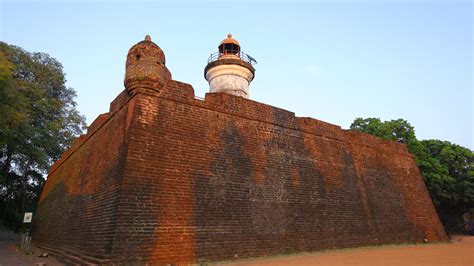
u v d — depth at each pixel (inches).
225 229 495.8
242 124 602.5
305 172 665.0
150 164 458.6
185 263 435.8
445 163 1209.4
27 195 1290.6
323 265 433.1
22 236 744.3
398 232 812.0
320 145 734.5
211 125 555.8
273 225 559.8
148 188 443.8
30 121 1133.7
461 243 909.8
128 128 472.7
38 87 1206.9
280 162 628.4
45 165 1154.0
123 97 545.3
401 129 1234.6
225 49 911.7
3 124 880.9
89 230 493.4
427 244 851.4
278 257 522.0
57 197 812.0
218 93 595.8
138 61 501.0
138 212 423.2
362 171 809.5
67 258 495.8
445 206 1226.6
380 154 900.6
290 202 606.9
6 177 1168.8
